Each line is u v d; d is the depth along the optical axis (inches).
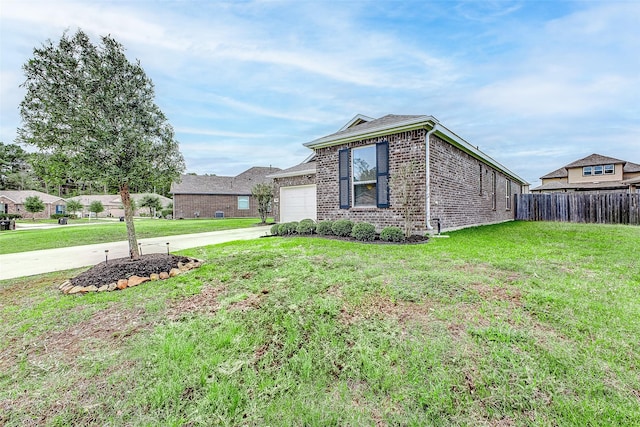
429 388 73.8
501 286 138.6
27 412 71.9
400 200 321.1
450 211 364.8
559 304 116.2
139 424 67.0
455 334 97.4
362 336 99.3
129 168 189.3
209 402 72.6
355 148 363.9
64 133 179.2
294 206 584.4
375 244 268.1
